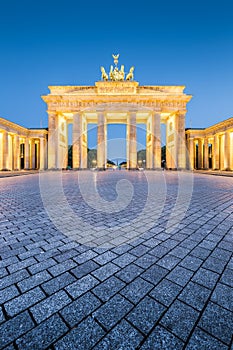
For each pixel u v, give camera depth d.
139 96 44.50
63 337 1.86
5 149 40.78
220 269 3.02
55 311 2.18
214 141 46.44
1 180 19.14
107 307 2.23
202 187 12.81
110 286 2.61
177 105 45.50
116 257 3.41
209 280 2.74
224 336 1.87
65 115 49.34
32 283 2.69
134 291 2.51
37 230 4.75
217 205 7.38
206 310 2.18
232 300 2.34
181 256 3.43
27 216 5.96
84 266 3.12
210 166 59.34
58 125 46.69
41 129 50.59
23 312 2.17
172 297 2.39
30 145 54.00
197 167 60.88
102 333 1.90
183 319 2.06
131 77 49.44
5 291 2.52
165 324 2.00
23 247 3.81
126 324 2.00
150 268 3.05
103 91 45.34
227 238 4.22
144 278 2.79
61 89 46.38
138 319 2.06
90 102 45.06
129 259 3.34
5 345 1.78
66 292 2.50
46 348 1.75
